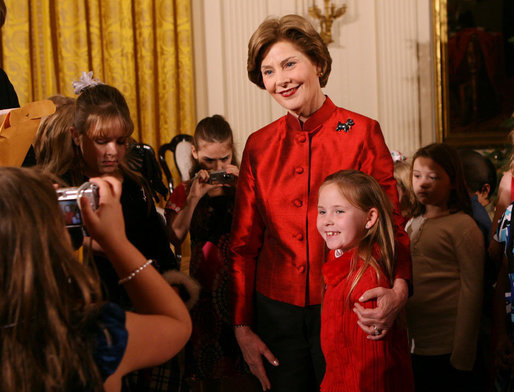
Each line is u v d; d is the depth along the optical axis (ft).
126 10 18.22
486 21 20.97
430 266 7.51
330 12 19.83
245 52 19.69
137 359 3.17
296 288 5.90
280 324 6.03
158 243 5.83
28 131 4.57
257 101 19.89
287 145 6.10
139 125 18.83
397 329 5.42
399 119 20.86
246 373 8.32
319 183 5.92
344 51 20.35
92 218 3.34
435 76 20.84
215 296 8.11
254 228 6.35
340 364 5.31
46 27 17.70
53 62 18.12
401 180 9.45
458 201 7.59
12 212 2.79
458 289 7.41
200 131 8.86
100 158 5.25
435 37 20.63
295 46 5.72
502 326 6.33
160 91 18.88
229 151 8.95
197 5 19.43
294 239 5.93
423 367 7.57
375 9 20.39
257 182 6.19
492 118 21.34
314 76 5.87
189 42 18.93
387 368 5.15
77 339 2.89
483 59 21.11
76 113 5.21
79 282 2.96
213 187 8.17
